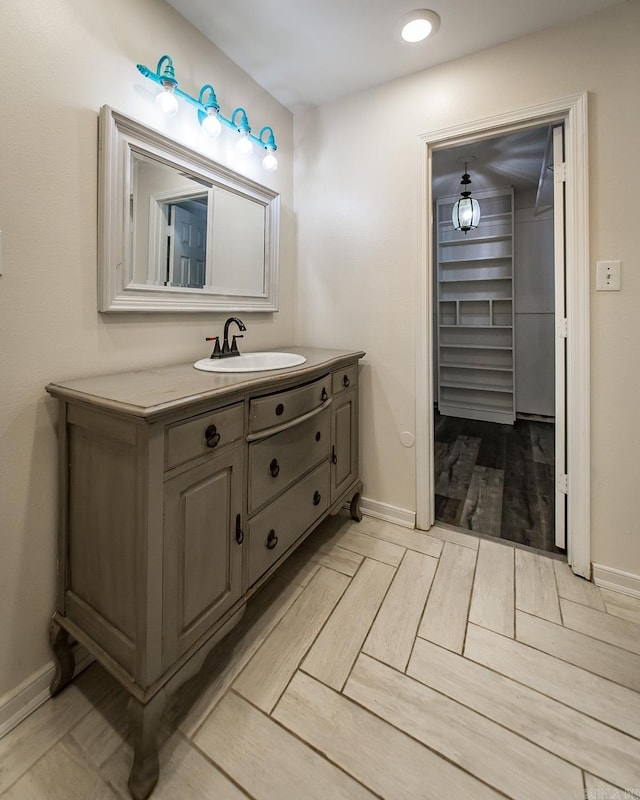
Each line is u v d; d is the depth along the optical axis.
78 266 1.19
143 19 1.35
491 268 4.44
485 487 2.63
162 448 0.92
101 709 1.12
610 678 1.20
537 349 4.34
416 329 2.00
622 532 1.60
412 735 1.04
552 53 1.59
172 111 1.34
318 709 1.11
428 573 1.70
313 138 2.18
